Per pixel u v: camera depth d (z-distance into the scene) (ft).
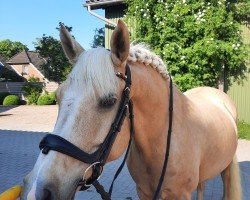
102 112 5.50
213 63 35.70
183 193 7.66
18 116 55.67
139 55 6.82
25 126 43.62
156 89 6.95
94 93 5.38
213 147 8.79
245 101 37.52
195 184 7.90
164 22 35.04
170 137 7.20
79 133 5.35
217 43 35.14
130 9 37.24
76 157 5.35
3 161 24.88
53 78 101.14
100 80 5.36
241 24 37.01
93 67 5.41
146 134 6.97
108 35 42.96
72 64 6.36
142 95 6.61
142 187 7.78
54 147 5.27
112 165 22.84
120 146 6.18
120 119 5.85
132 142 7.23
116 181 19.58
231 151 10.29
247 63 37.04
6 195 5.77
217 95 11.69
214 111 9.88
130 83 6.05
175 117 7.44
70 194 5.38
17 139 33.96
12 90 94.27
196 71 35.63
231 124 10.49
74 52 6.32
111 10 42.50
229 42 35.88
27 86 85.87
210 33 34.96
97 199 16.51
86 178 5.64
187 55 34.99
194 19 35.04
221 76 37.27
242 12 36.35
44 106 76.13
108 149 5.73
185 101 8.18
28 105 80.07
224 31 35.76
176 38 35.32
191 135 7.79
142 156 7.29
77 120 5.35
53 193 5.10
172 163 7.26
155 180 7.41
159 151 7.16
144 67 6.92
